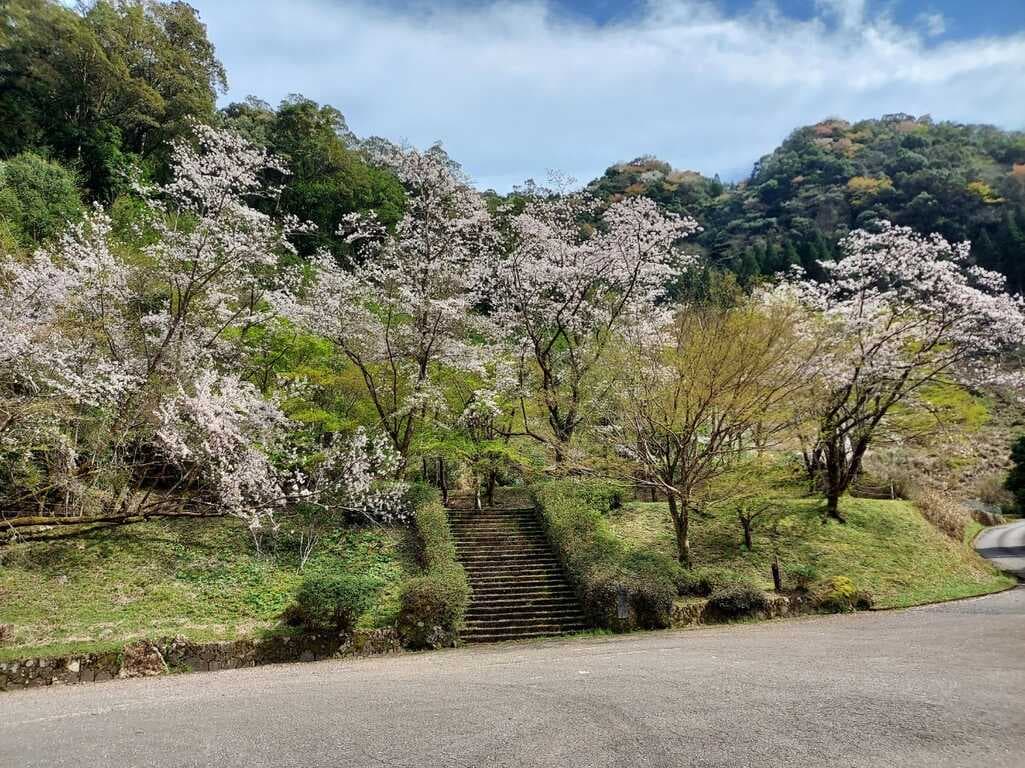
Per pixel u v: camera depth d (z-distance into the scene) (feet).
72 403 36.68
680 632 37.63
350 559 45.88
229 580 40.88
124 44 89.25
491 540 51.08
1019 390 62.90
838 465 61.16
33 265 42.06
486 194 79.51
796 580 46.83
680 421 48.21
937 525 68.95
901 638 30.91
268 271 59.88
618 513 60.08
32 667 28.02
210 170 45.01
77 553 40.86
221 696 22.85
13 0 82.17
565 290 63.77
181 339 44.04
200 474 41.52
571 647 33.60
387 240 63.52
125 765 14.02
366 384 56.24
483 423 62.49
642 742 14.51
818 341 52.60
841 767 12.57
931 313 57.93
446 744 14.87
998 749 13.46
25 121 79.46
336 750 14.69
